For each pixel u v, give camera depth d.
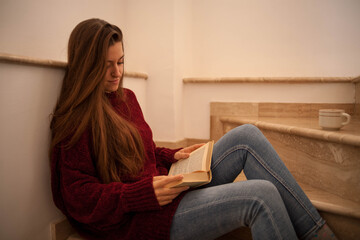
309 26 2.05
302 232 0.87
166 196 0.78
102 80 0.89
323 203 0.95
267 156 0.91
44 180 0.97
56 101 0.99
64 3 1.53
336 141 1.00
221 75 2.24
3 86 0.82
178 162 1.06
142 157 0.97
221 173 0.99
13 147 0.86
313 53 2.06
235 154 0.97
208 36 2.24
